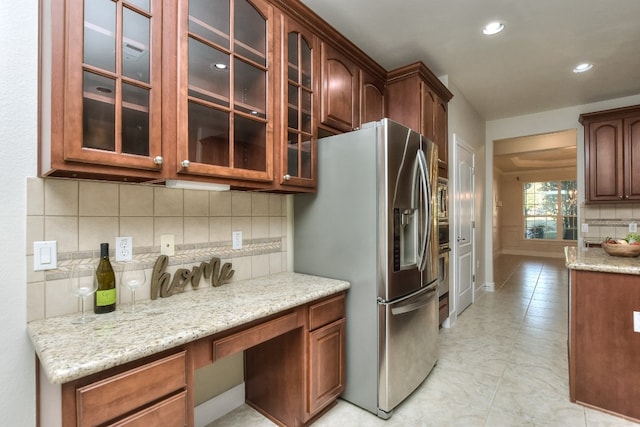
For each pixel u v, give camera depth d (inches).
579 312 77.5
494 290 190.1
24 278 47.2
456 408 75.4
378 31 97.7
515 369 93.7
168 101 49.9
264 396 74.7
